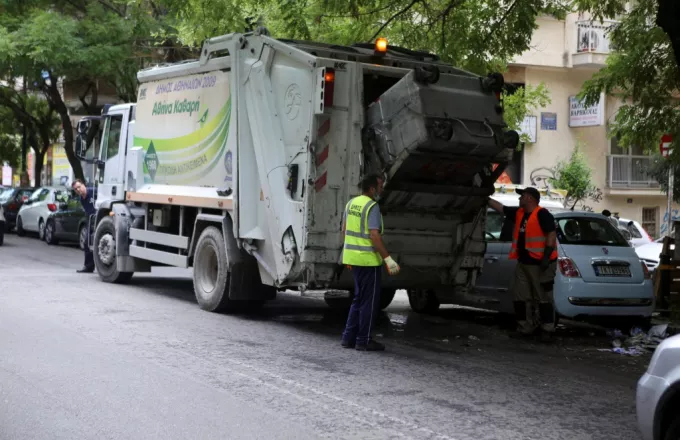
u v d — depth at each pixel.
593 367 9.17
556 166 26.86
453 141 9.33
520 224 10.91
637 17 14.70
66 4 24.70
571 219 11.55
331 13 14.77
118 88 25.72
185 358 8.44
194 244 12.23
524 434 6.18
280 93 10.38
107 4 24.38
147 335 9.63
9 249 22.89
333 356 8.95
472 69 14.69
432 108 9.30
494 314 13.37
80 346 8.78
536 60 26.11
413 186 9.83
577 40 26.48
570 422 6.60
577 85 27.17
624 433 6.31
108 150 15.13
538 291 10.81
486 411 6.83
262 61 10.66
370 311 9.37
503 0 14.20
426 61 11.27
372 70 10.03
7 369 7.66
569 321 12.55
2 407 6.44
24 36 22.89
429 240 10.67
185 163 12.54
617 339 11.13
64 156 44.56
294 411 6.58
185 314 11.39
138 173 13.95
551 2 14.62
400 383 7.75
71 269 17.42
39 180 35.91
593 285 11.02
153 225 13.76
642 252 17.27
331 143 9.84
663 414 4.78
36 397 6.74
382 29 15.20
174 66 12.85
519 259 10.93
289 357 8.78
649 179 28.47
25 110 35.72
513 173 26.66
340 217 9.94
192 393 7.02
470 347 10.13
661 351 4.88
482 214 10.91
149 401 6.72
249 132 10.90
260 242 10.79
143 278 16.05
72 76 25.09
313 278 9.96
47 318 10.50
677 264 13.74
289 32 14.82
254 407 6.65
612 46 15.50
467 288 11.11
